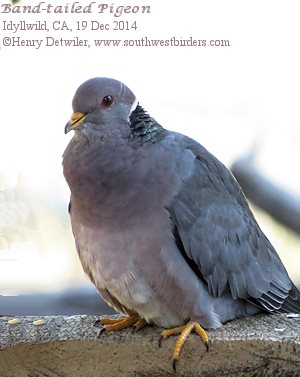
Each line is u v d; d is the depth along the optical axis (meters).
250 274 4.82
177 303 4.78
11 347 4.76
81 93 4.79
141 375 4.77
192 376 4.76
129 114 4.79
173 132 4.82
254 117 5.51
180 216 4.77
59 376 4.77
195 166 4.80
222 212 4.80
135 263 4.77
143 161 4.77
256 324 4.80
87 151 4.78
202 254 4.79
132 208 4.76
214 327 4.79
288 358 4.74
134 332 4.78
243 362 4.75
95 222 4.77
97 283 4.80
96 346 4.76
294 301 4.85
